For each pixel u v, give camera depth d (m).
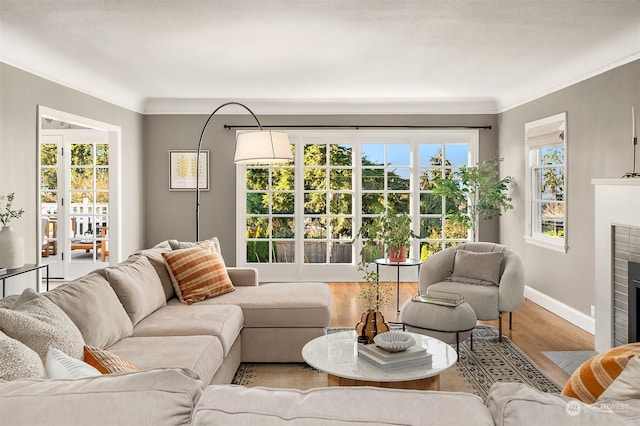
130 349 2.56
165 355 2.47
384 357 2.39
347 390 1.01
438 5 3.22
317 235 6.81
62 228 6.80
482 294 4.12
